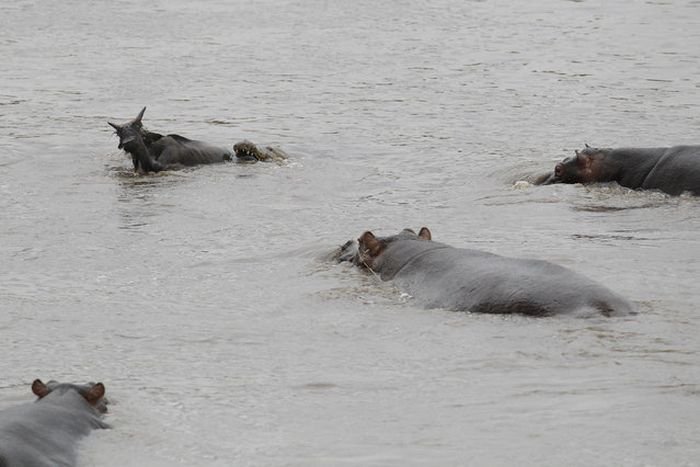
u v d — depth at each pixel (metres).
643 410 38.78
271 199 77.12
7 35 142.75
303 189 79.81
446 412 39.41
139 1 168.25
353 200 76.75
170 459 36.41
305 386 42.50
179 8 163.00
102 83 116.88
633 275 55.31
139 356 46.69
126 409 40.56
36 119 100.75
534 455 35.78
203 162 86.44
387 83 117.62
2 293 56.28
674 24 152.62
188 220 71.62
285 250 63.72
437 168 85.25
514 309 48.19
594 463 35.12
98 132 96.56
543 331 46.31
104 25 149.75
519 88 114.50
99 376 44.38
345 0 169.75
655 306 49.34
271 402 41.06
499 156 88.19
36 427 36.66
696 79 118.19
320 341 47.56
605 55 132.25
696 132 94.81
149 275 59.38
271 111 105.62
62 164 86.25
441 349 45.44
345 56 131.75
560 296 48.06
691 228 66.38
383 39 142.25
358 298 52.78
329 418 39.41
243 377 43.75
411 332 47.56
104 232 68.69
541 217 70.00
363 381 42.75
